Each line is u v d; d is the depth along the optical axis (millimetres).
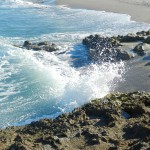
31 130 13133
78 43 26906
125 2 40906
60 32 30547
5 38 29047
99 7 39281
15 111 16938
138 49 23172
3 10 38594
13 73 21297
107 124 12703
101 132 12094
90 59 23625
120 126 12445
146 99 14484
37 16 35969
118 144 11328
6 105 17531
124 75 20250
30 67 22141
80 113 13617
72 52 25062
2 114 16688
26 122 15844
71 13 37062
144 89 18203
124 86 18750
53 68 22125
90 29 31266
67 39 28297
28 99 18016
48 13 37188
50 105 17234
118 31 30438
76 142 11664
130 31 30375
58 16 35875
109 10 37938
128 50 23422
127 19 34344
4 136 12797
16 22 33781
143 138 11258
